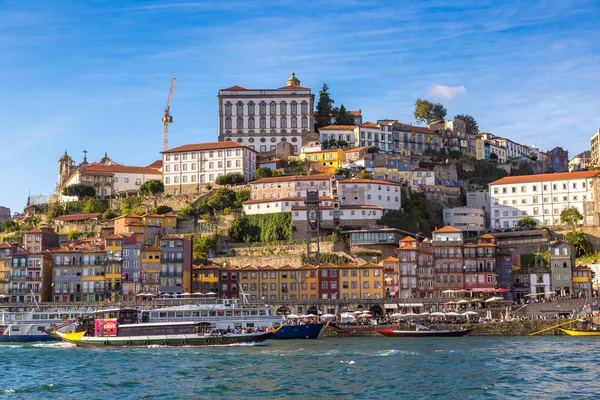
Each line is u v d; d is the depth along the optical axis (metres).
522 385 93.38
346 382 96.81
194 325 147.75
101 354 131.12
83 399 88.00
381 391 90.81
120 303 190.00
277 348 137.75
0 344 156.25
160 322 152.12
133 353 132.00
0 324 165.38
